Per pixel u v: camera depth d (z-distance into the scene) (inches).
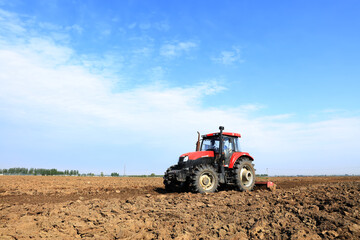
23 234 157.9
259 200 268.5
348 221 175.2
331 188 347.6
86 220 193.5
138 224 183.6
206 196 313.0
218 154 389.7
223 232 163.0
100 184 526.3
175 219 198.2
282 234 157.8
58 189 415.2
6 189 408.2
